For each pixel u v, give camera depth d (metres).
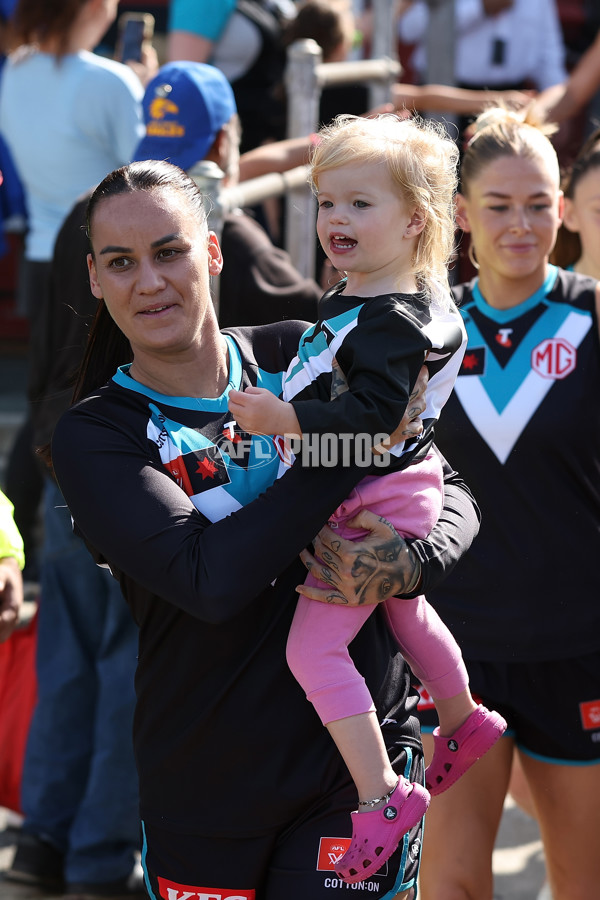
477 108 20.73
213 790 8.05
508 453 10.90
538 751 11.20
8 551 10.28
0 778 14.09
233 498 7.98
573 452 10.86
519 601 10.90
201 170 12.03
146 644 8.21
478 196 11.05
